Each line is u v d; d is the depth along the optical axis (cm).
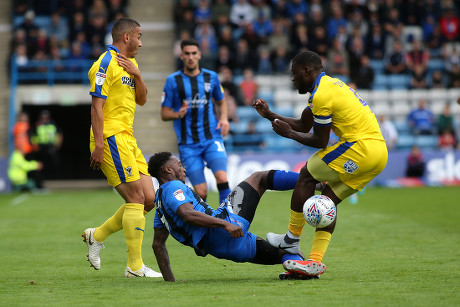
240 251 1301
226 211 1305
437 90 5322
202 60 5025
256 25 5388
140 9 5734
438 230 2231
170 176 1333
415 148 4666
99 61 1438
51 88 5166
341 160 1290
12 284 1348
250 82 5028
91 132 1487
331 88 1287
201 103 2027
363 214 2830
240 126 5016
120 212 1476
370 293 1143
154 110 5297
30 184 4819
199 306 1054
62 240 2186
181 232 1303
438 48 5606
